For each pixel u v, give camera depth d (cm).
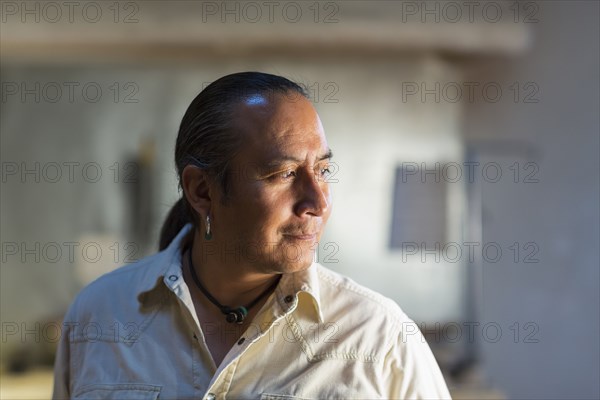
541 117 419
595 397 421
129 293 141
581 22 418
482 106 413
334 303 131
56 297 399
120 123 399
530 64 418
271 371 127
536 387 431
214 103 126
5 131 397
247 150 120
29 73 395
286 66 391
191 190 130
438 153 398
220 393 127
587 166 425
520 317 438
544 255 436
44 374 368
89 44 356
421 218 327
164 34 352
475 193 350
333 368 126
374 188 396
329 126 396
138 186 399
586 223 425
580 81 421
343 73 395
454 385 346
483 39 372
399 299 392
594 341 422
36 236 400
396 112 398
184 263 143
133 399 129
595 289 423
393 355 130
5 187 399
